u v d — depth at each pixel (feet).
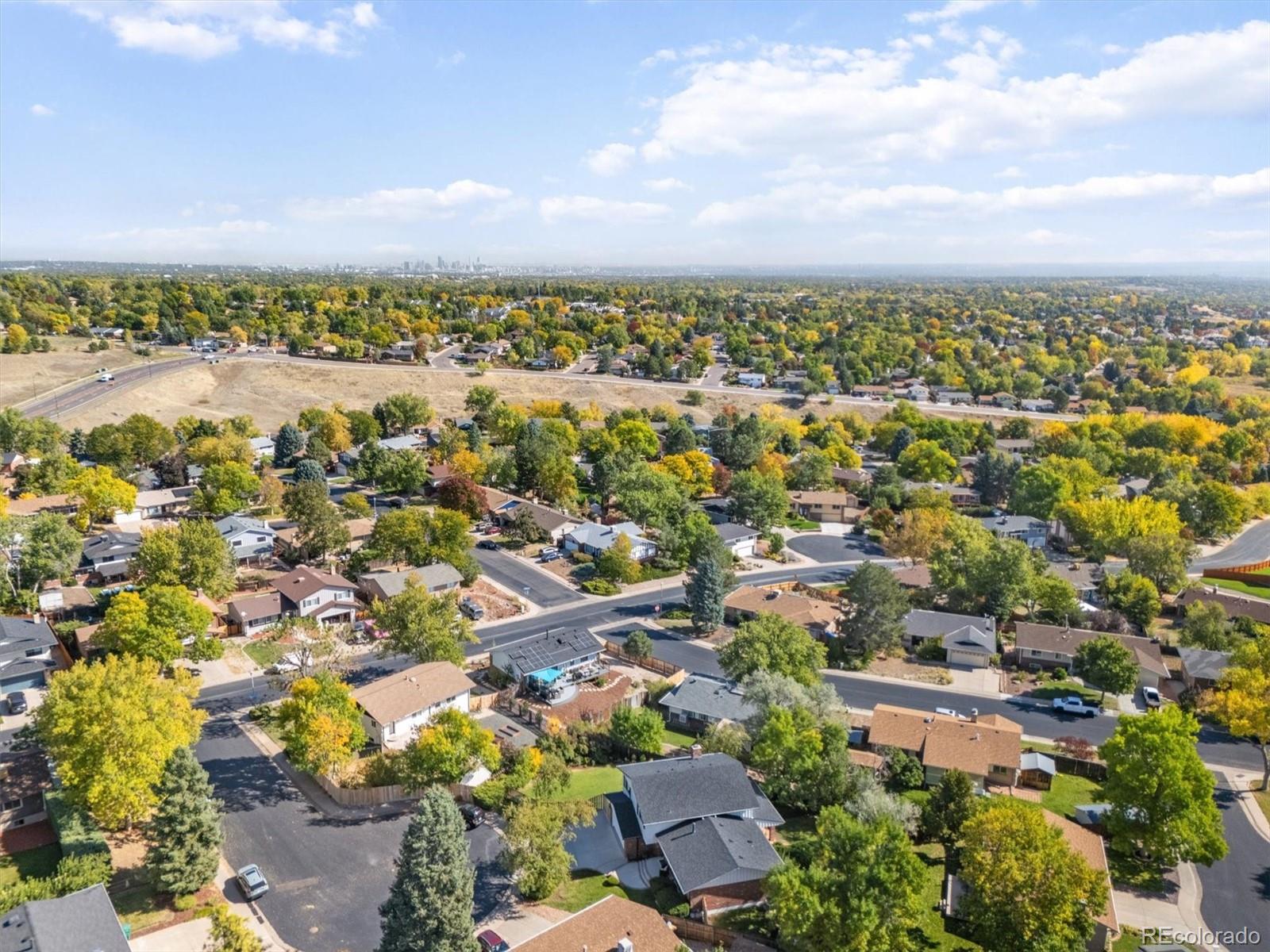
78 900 135.23
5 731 209.97
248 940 132.57
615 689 249.55
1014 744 210.59
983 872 146.92
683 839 166.91
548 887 156.76
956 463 538.47
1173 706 189.37
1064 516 409.69
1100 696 265.54
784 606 307.99
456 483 394.73
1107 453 533.14
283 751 209.05
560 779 189.67
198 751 207.82
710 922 152.76
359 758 204.33
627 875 167.94
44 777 184.44
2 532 277.64
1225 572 370.73
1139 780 174.81
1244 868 180.75
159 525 378.32
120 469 424.46
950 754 209.05
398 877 131.64
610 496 443.32
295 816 182.09
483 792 186.39
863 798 179.01
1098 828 190.49
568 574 350.84
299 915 151.12
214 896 154.81
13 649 232.53
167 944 141.49
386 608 249.34
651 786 176.86
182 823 151.23
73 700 172.14
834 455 543.80
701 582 300.40
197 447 451.53
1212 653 275.39
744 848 165.07
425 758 183.62
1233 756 230.89
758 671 223.30
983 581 316.40
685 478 459.32
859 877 137.90
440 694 220.64
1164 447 568.41
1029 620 318.04
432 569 322.14
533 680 244.83
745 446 513.45
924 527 372.17
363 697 213.25
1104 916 152.35
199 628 247.70
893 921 137.59
